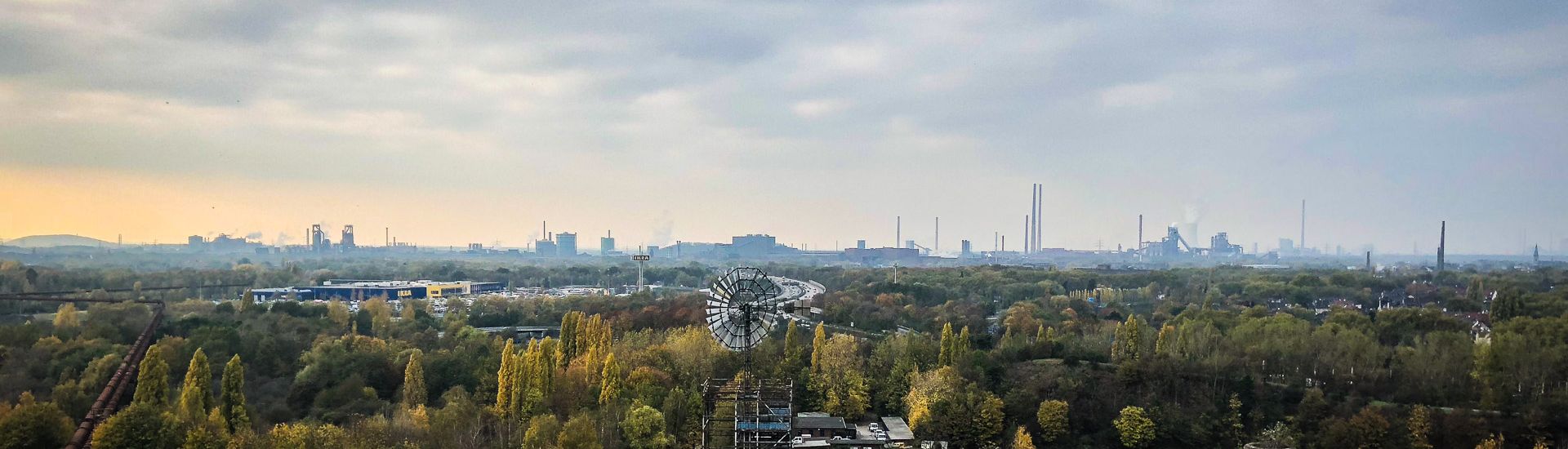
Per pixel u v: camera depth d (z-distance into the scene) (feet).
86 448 644.69
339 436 648.79
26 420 638.53
